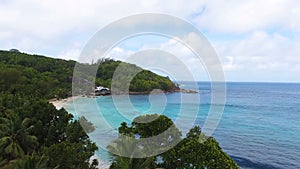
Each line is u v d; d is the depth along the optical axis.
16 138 23.23
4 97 41.84
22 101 39.16
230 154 39.81
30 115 26.55
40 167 13.58
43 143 24.86
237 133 53.78
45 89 62.28
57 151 15.12
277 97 142.38
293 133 55.16
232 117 75.44
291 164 35.94
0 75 63.16
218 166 13.34
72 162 14.77
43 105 27.70
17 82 64.62
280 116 79.25
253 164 36.06
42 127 25.00
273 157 38.62
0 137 23.19
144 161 11.20
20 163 13.84
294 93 174.75
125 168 10.55
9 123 24.16
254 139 48.94
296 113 85.38
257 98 134.75
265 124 65.88
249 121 69.31
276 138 50.19
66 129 21.95
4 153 22.38
